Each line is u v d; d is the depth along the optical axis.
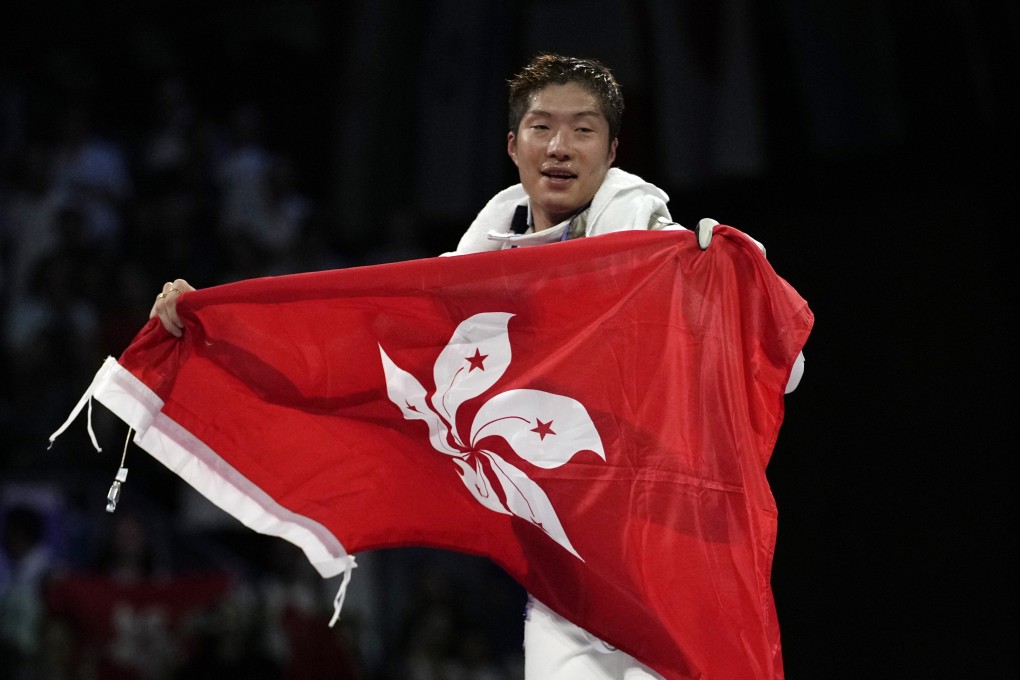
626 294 9.23
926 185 23.36
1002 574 22.00
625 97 25.84
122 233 31.61
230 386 9.84
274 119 34.97
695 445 9.04
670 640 8.83
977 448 22.36
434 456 9.68
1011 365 22.30
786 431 23.84
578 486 9.14
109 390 9.64
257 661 21.72
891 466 23.00
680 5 25.34
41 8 34.62
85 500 25.08
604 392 9.17
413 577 25.78
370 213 29.69
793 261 24.16
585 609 9.09
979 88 22.94
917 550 22.66
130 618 22.47
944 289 22.94
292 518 9.78
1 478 25.06
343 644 22.84
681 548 8.91
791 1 24.33
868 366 23.33
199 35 35.94
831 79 24.08
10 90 35.22
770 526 8.92
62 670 21.70
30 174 32.19
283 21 35.47
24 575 23.14
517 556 9.51
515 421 9.34
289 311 9.67
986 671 22.00
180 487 26.66
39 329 29.22
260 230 30.36
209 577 23.23
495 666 24.70
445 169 28.72
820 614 23.36
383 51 29.38
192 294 9.72
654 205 9.66
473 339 9.49
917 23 23.36
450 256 9.55
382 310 9.59
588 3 26.59
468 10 28.22
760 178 24.58
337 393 9.75
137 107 36.28
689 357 9.14
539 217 9.88
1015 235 22.66
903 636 22.66
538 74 9.55
